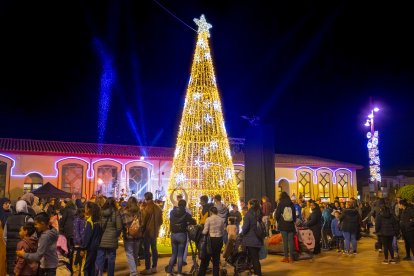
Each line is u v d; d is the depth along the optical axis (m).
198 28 15.83
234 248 9.53
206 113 15.15
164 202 15.97
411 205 11.86
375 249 13.91
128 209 9.07
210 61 15.58
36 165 23.17
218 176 14.99
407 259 11.84
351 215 12.77
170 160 26.50
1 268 6.62
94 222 8.21
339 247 13.65
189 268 10.57
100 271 8.20
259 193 14.38
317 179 31.50
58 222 10.17
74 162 24.08
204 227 8.77
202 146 15.17
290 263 11.19
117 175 25.11
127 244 8.90
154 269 9.98
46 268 6.10
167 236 14.50
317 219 13.12
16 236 8.52
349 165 32.81
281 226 11.55
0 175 22.48
